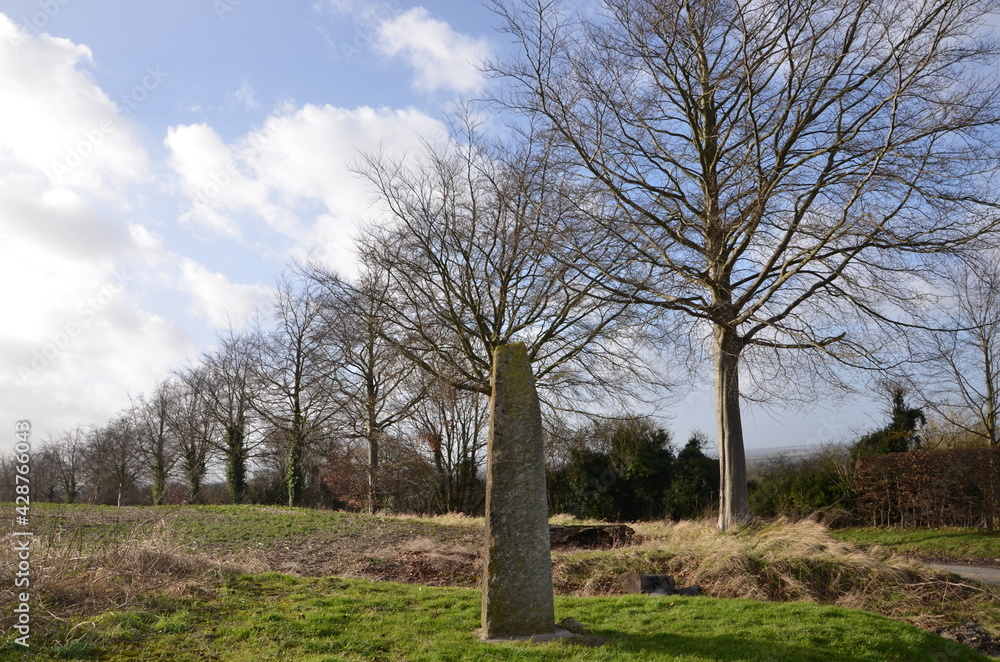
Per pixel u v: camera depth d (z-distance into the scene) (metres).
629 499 26.73
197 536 15.83
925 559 14.70
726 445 16.05
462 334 20.20
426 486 32.53
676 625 7.74
